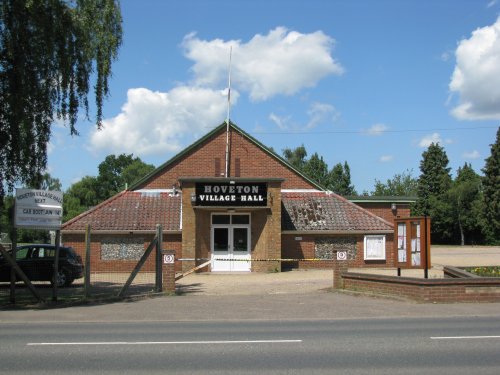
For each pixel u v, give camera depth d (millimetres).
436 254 47875
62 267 21531
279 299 16422
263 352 8883
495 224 70625
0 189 16203
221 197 26641
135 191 30844
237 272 27172
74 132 16844
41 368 7840
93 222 28609
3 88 15500
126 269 28266
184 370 7684
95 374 7477
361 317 13289
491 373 7500
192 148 31266
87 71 16969
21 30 15195
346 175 78750
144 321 12992
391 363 8078
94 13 16953
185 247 26672
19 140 15555
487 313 13742
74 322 12922
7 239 39844
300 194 31109
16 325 12414
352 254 28938
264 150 31344
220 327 11781
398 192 88062
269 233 26875
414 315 13492
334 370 7652
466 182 77938
